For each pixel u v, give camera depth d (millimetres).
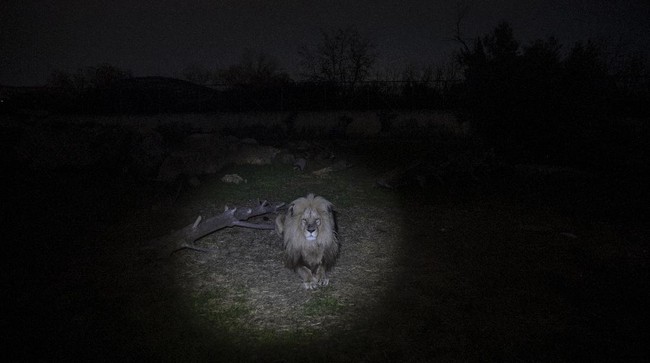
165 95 27406
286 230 5883
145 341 4457
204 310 5113
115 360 4148
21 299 5234
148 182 11156
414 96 27406
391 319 4898
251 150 13445
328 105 27516
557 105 14055
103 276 5941
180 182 10961
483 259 6648
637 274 6113
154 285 5730
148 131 12938
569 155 14469
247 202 9547
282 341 4492
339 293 5555
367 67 33750
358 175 12461
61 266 6207
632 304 5250
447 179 12117
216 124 23625
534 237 7629
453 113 21719
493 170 12805
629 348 4340
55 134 12273
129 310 5070
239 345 4414
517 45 15430
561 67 14398
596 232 7891
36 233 7426
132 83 28281
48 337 4484
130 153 12086
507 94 14352
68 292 5457
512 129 14828
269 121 24094
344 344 4426
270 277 6027
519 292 5547
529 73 14125
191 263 6461
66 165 12055
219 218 7285
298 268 5773
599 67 15219
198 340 4496
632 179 12195
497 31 15719
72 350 4277
